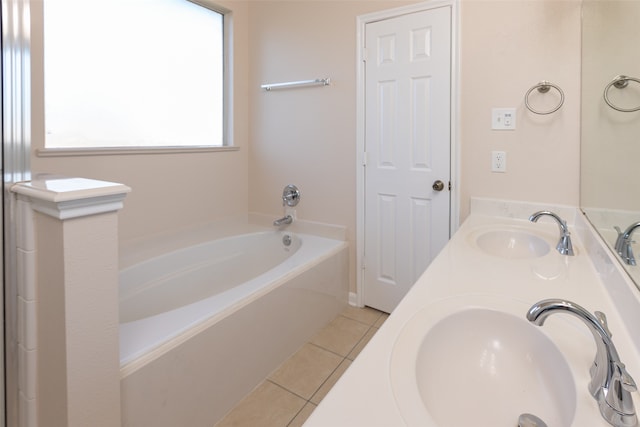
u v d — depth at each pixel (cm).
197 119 277
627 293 80
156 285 224
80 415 100
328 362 203
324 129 268
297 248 270
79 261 96
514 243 173
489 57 203
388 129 241
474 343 86
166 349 134
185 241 255
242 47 296
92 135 216
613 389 55
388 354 69
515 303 92
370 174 251
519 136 198
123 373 120
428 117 225
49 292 100
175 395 138
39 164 191
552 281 107
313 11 264
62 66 200
